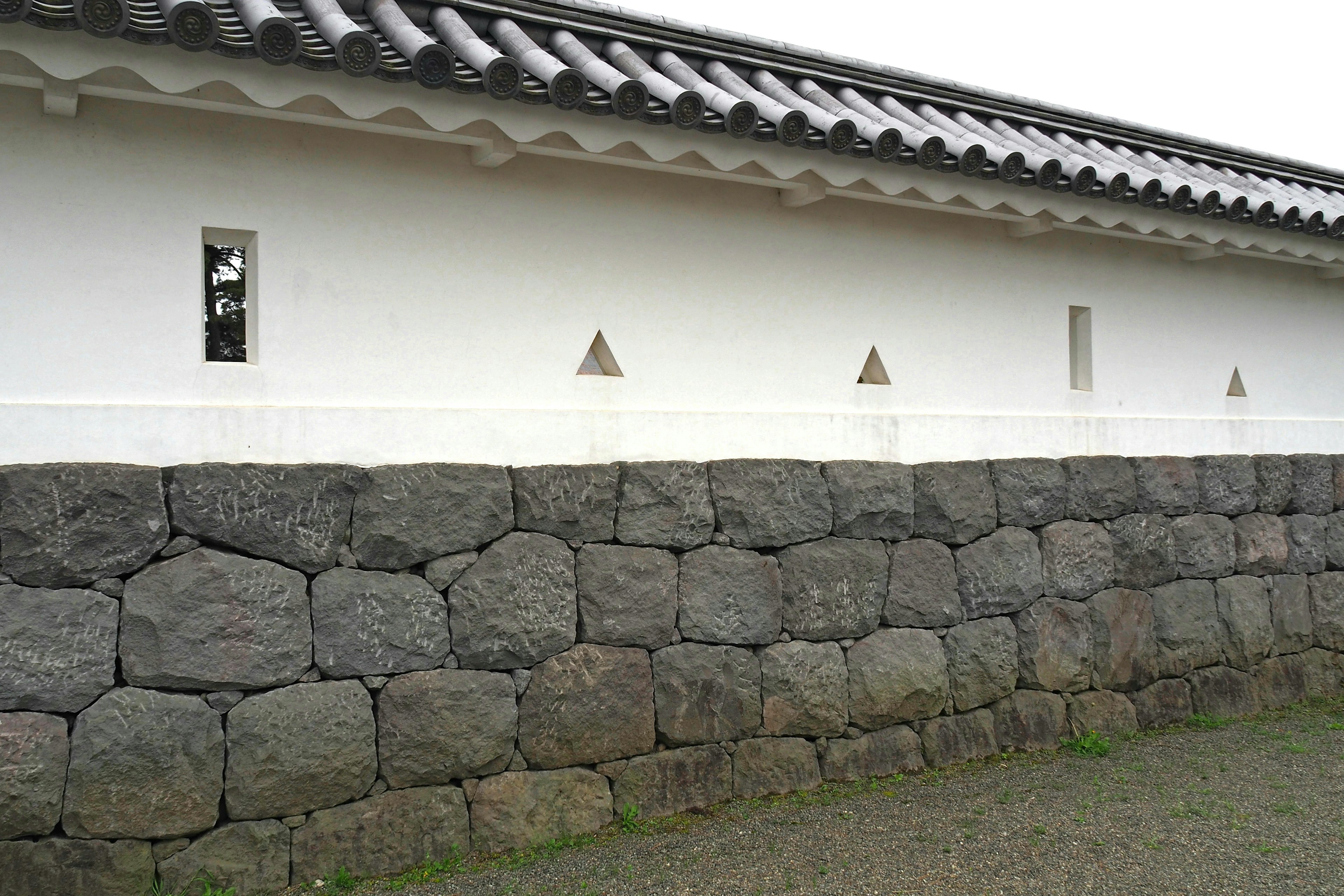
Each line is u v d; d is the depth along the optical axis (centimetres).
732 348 478
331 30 316
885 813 441
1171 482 597
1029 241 575
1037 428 562
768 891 367
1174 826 434
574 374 438
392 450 388
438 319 407
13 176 337
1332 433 700
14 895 320
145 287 355
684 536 437
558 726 407
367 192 394
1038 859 399
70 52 298
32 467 324
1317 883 382
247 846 352
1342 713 623
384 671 376
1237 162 645
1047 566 544
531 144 400
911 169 453
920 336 535
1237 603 619
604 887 367
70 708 329
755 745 454
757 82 452
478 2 385
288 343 378
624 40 422
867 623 484
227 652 348
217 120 367
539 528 407
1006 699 530
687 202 467
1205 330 651
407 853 377
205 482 347
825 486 475
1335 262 638
